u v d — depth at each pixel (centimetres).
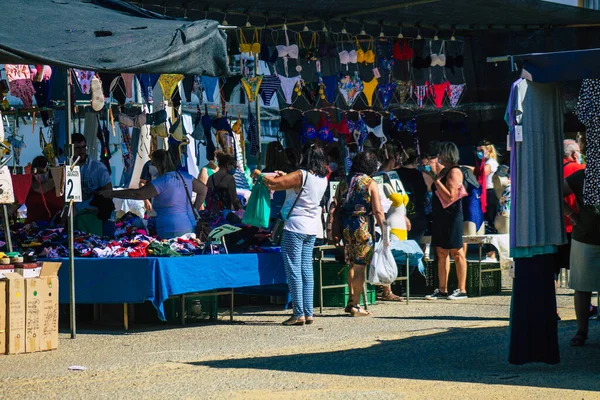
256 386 701
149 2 1295
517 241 753
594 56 719
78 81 1248
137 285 1004
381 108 1741
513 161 752
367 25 1603
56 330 907
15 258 901
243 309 1260
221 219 1182
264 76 1492
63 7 1033
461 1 1401
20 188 1107
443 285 1335
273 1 1333
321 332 1012
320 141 1571
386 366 792
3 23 915
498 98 1798
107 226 1198
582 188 865
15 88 1268
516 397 649
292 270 1076
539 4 1473
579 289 881
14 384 723
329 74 1664
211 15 1434
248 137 1506
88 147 1427
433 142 1409
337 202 1140
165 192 1120
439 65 1689
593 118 766
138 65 914
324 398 650
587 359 823
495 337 958
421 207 1356
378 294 1348
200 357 849
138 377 747
